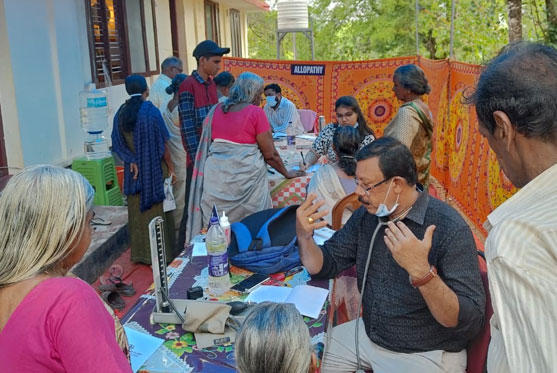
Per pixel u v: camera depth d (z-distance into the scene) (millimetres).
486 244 1043
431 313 2119
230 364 1964
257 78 4180
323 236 3102
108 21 7133
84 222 1459
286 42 25688
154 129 4758
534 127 1043
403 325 2262
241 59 8812
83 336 1329
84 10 6516
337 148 3533
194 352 2045
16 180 1424
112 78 7238
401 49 19016
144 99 4945
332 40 22516
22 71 5219
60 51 5875
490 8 12453
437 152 7910
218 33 13867
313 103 8875
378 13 19688
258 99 4238
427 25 16719
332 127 5066
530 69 1064
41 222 1374
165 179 4984
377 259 2336
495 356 1131
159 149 4812
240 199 4141
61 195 1408
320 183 3582
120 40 7570
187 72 10664
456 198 6910
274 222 2992
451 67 7219
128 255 5340
